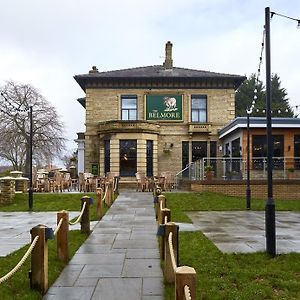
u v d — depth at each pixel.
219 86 31.05
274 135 24.89
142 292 5.62
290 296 5.33
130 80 30.59
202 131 30.19
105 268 6.92
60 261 7.18
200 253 7.79
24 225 12.05
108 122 28.64
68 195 19.95
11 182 18.80
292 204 18.19
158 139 30.30
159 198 9.88
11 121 34.91
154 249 8.48
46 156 38.44
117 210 15.66
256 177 22.12
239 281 5.96
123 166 28.31
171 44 32.88
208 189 21.69
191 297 3.58
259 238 9.65
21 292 5.47
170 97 30.83
